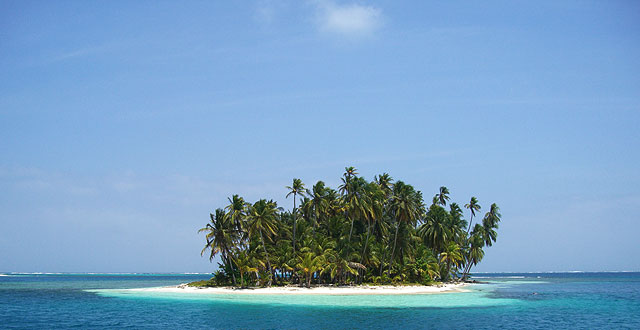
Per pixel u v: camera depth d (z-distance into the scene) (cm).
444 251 11350
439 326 4447
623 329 4312
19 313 5509
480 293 8731
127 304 6462
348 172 9394
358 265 8806
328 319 4881
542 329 4291
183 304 6384
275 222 9238
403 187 9662
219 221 8631
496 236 13500
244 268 8544
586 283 15775
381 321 4759
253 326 4450
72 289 11012
